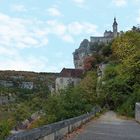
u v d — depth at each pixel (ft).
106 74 346.95
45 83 525.34
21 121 194.08
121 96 280.51
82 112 148.87
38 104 197.06
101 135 76.69
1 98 463.83
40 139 45.55
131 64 268.62
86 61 521.65
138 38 339.77
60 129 65.10
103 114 237.86
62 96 150.00
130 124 127.65
